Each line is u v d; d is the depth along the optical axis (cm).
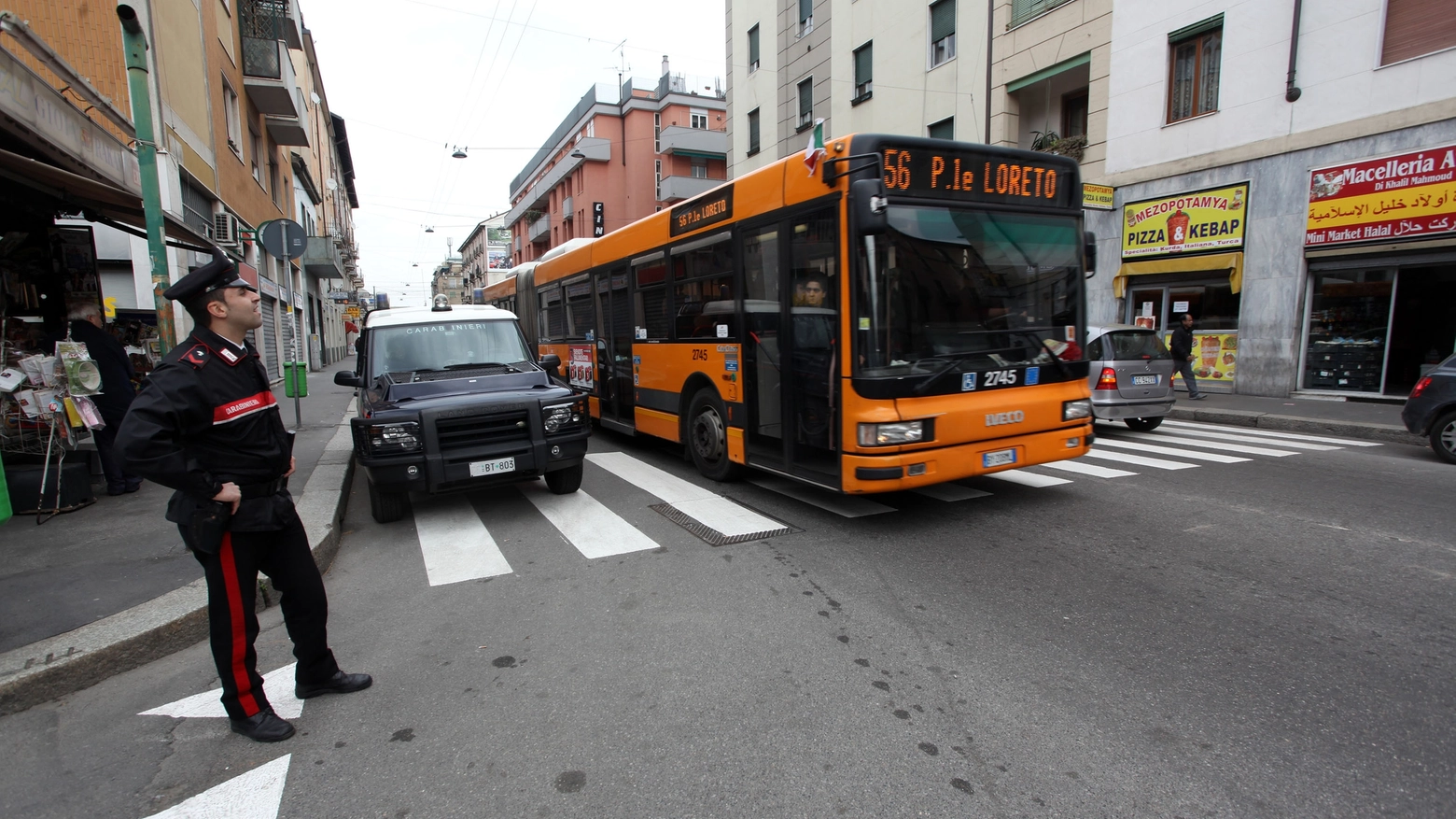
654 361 821
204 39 1402
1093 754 264
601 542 540
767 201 597
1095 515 579
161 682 344
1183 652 343
